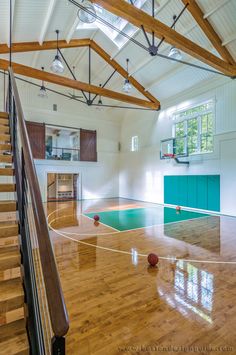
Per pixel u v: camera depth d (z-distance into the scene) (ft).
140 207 28.12
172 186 28.89
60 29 20.36
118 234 15.56
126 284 8.51
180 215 22.63
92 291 8.00
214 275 9.26
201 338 5.68
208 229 16.98
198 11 16.78
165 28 14.99
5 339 4.22
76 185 36.83
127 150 38.22
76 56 26.84
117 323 6.26
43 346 3.27
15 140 7.46
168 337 5.71
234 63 19.66
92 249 12.42
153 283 8.58
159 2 17.39
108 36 22.80
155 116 31.71
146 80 27.53
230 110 21.83
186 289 8.14
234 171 21.56
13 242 6.14
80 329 6.02
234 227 17.58
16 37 19.40
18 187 6.02
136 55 23.88
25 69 20.39
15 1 15.20
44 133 32.12
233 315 6.62
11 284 5.02
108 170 39.04
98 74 30.07
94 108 36.81
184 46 16.01
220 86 22.75
